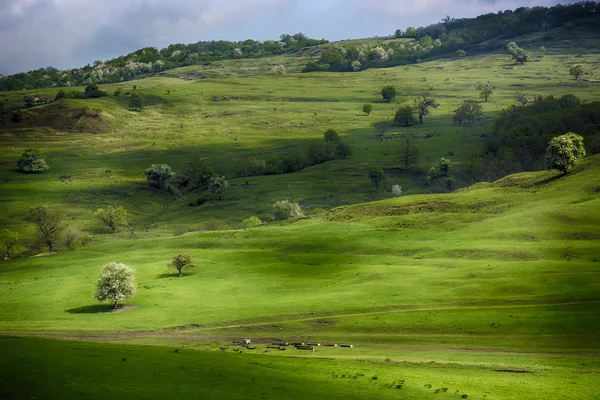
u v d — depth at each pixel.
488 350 57.38
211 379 44.97
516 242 101.75
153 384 42.69
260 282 96.44
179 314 81.38
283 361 52.66
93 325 78.19
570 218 109.44
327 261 105.62
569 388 44.12
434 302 74.81
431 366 51.81
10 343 53.31
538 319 63.75
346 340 64.62
